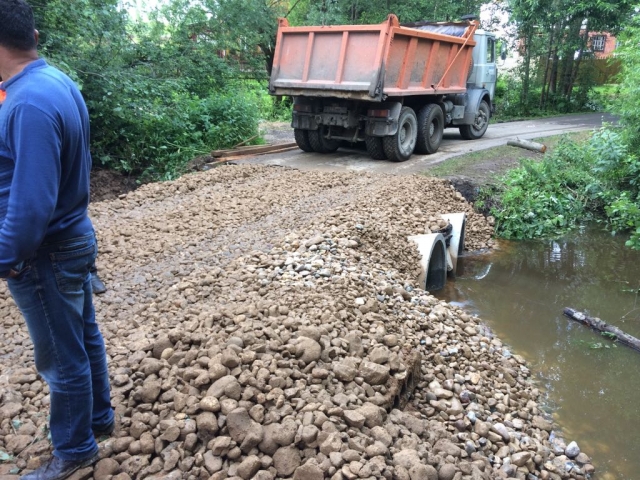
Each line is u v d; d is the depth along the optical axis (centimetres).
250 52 1731
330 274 526
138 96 1046
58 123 215
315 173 935
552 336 569
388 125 986
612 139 955
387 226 696
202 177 897
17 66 221
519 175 957
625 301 658
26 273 228
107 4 1045
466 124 1311
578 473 370
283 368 343
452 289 689
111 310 455
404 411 377
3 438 294
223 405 296
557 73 2355
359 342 397
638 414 440
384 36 894
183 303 457
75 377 249
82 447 263
